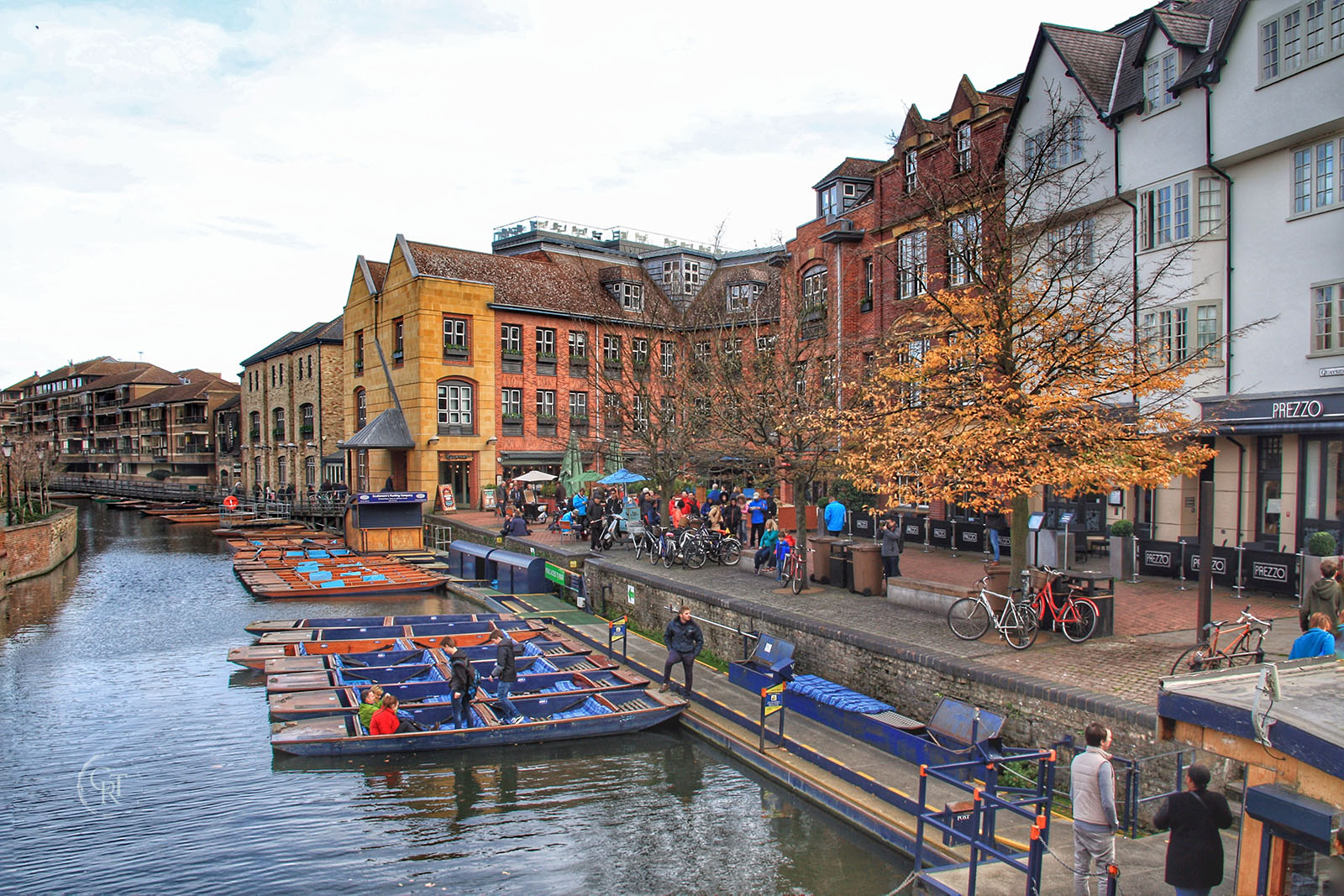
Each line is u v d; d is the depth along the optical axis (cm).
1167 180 1812
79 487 7881
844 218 2802
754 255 4794
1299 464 1639
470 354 4003
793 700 1338
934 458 1280
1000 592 1340
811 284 3012
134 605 2527
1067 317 1427
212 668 1789
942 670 1161
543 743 1327
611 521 2564
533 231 5494
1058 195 1570
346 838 1023
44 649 1961
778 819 1066
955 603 1328
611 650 1755
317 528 4469
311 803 1120
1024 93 2130
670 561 2203
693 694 1475
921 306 1880
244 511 5153
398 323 4112
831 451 1795
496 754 1288
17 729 1391
